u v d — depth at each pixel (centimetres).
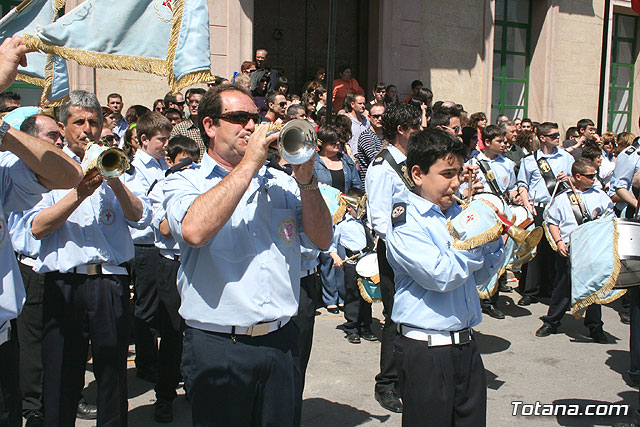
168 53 307
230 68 925
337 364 538
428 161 301
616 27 1484
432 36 1146
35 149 245
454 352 296
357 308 595
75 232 348
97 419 357
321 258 706
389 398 451
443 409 293
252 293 250
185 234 232
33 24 323
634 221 449
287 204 268
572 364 552
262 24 1066
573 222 615
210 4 905
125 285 367
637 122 1529
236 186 229
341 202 410
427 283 289
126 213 358
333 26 678
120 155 292
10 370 272
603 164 954
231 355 250
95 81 848
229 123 258
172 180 264
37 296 411
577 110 1368
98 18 300
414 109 423
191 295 255
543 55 1311
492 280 542
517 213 473
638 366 460
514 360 561
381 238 429
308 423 426
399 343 306
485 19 1204
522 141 963
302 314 365
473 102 1209
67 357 350
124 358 365
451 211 329
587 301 459
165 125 488
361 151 785
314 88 943
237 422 254
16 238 399
